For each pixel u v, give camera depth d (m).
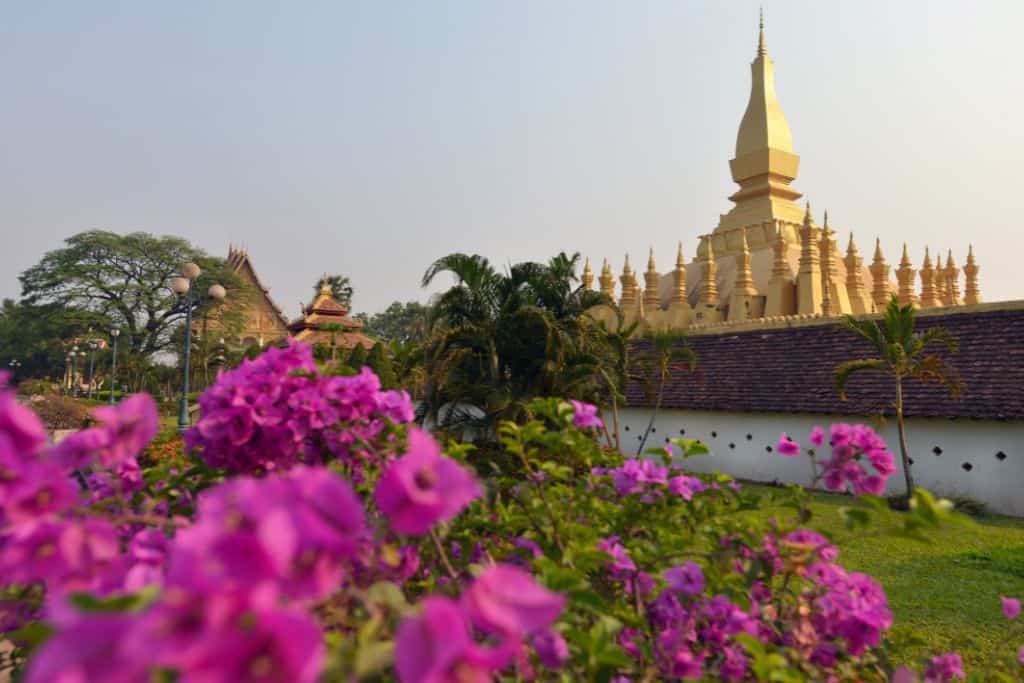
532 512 2.63
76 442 1.60
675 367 17.28
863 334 12.25
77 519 1.40
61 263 47.81
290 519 0.98
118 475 2.17
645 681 1.92
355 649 1.23
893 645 3.05
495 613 1.07
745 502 2.87
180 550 0.93
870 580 2.38
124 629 0.88
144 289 47.50
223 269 51.09
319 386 2.15
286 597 0.97
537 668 1.78
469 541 2.52
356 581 1.65
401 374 11.41
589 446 2.74
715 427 16.34
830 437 2.71
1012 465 11.70
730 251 27.33
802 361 16.12
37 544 1.25
